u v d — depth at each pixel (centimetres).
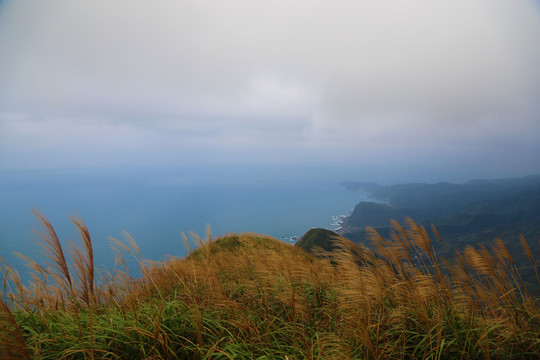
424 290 356
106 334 285
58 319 307
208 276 390
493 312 353
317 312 404
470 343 303
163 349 281
